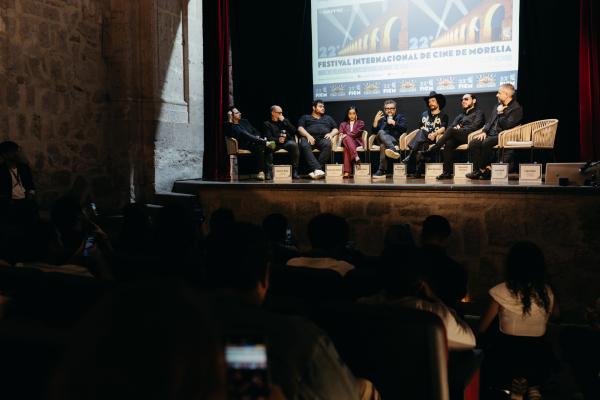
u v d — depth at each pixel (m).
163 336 0.56
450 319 2.11
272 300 1.81
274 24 9.21
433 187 5.77
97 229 3.38
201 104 8.08
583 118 7.29
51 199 6.46
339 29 8.77
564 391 3.45
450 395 2.13
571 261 5.36
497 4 7.87
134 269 2.70
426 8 8.25
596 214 5.25
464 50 8.09
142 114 7.21
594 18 7.19
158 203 7.14
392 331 1.57
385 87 8.59
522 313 2.83
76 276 2.11
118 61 7.12
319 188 6.26
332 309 1.64
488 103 8.12
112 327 0.56
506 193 5.51
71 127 6.70
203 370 0.57
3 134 5.93
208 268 1.43
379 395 1.58
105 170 7.16
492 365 2.87
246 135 7.76
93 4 6.95
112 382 0.54
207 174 8.52
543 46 7.75
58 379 0.55
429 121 7.63
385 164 7.48
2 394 1.25
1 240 3.08
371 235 6.08
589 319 3.34
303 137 7.95
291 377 1.12
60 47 6.54
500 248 5.58
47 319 2.09
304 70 9.12
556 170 5.77
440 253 2.97
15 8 6.01
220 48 8.55
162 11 7.34
